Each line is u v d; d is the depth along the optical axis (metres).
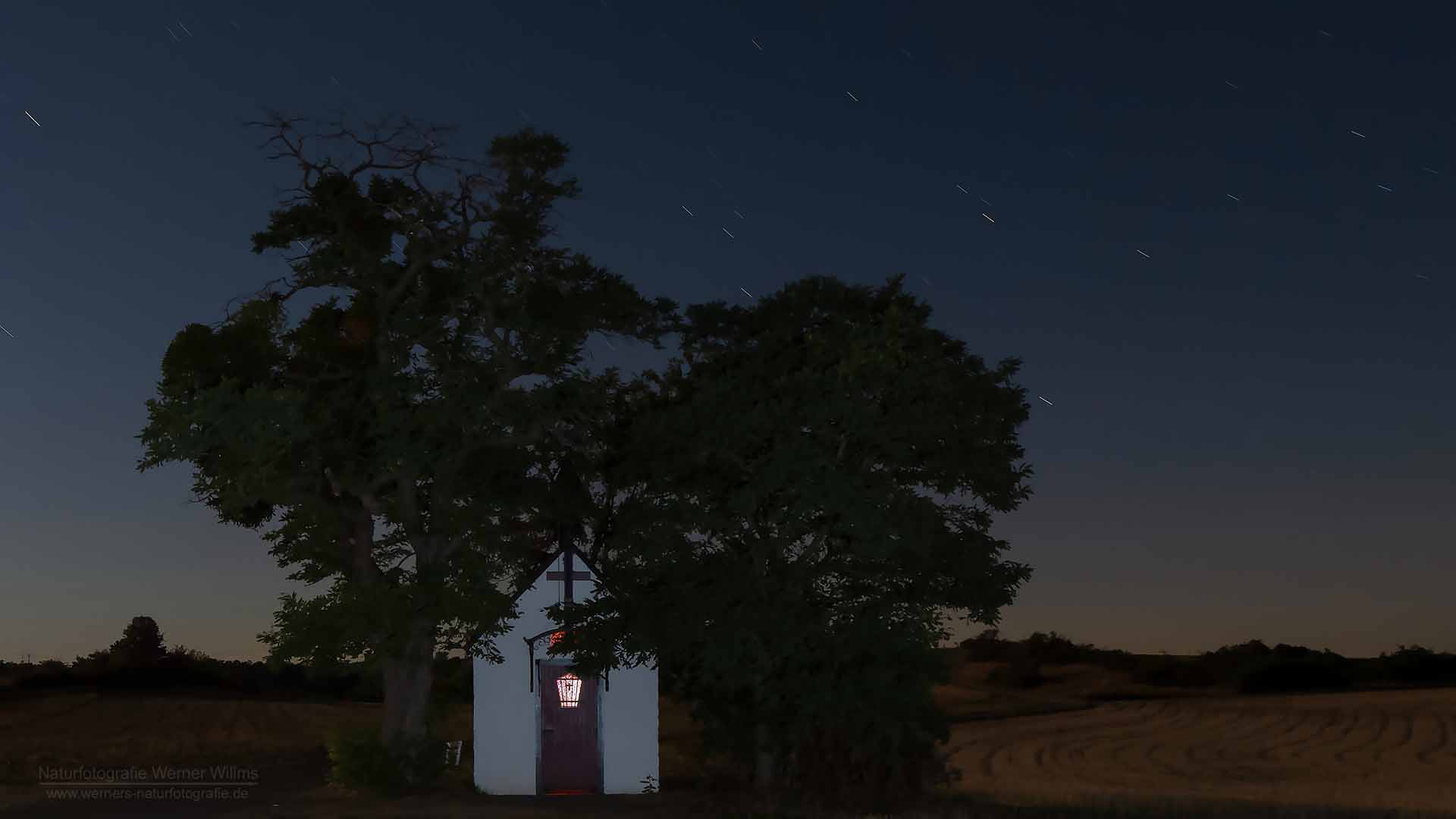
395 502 30.06
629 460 29.73
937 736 27.08
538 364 30.95
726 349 30.34
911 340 27.89
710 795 27.83
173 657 95.38
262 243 30.17
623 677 30.78
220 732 60.47
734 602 26.88
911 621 27.41
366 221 30.56
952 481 28.56
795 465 25.67
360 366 30.61
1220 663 118.44
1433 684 106.69
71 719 67.81
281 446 27.61
